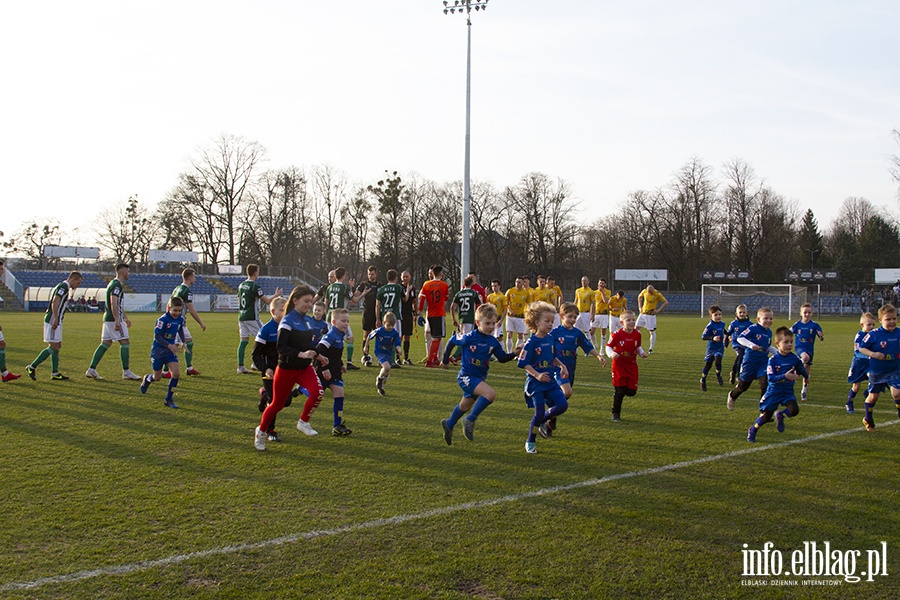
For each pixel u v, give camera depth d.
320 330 8.90
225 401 9.77
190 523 4.70
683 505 5.18
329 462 6.40
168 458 6.48
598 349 20.95
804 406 9.96
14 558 4.08
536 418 6.84
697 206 68.06
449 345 7.09
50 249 56.34
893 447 7.19
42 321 31.45
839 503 5.25
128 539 4.39
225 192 63.16
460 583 3.81
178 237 66.00
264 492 5.42
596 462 6.46
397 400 10.02
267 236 66.25
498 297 17.34
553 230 69.38
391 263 66.81
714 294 59.16
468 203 23.42
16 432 7.55
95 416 8.52
